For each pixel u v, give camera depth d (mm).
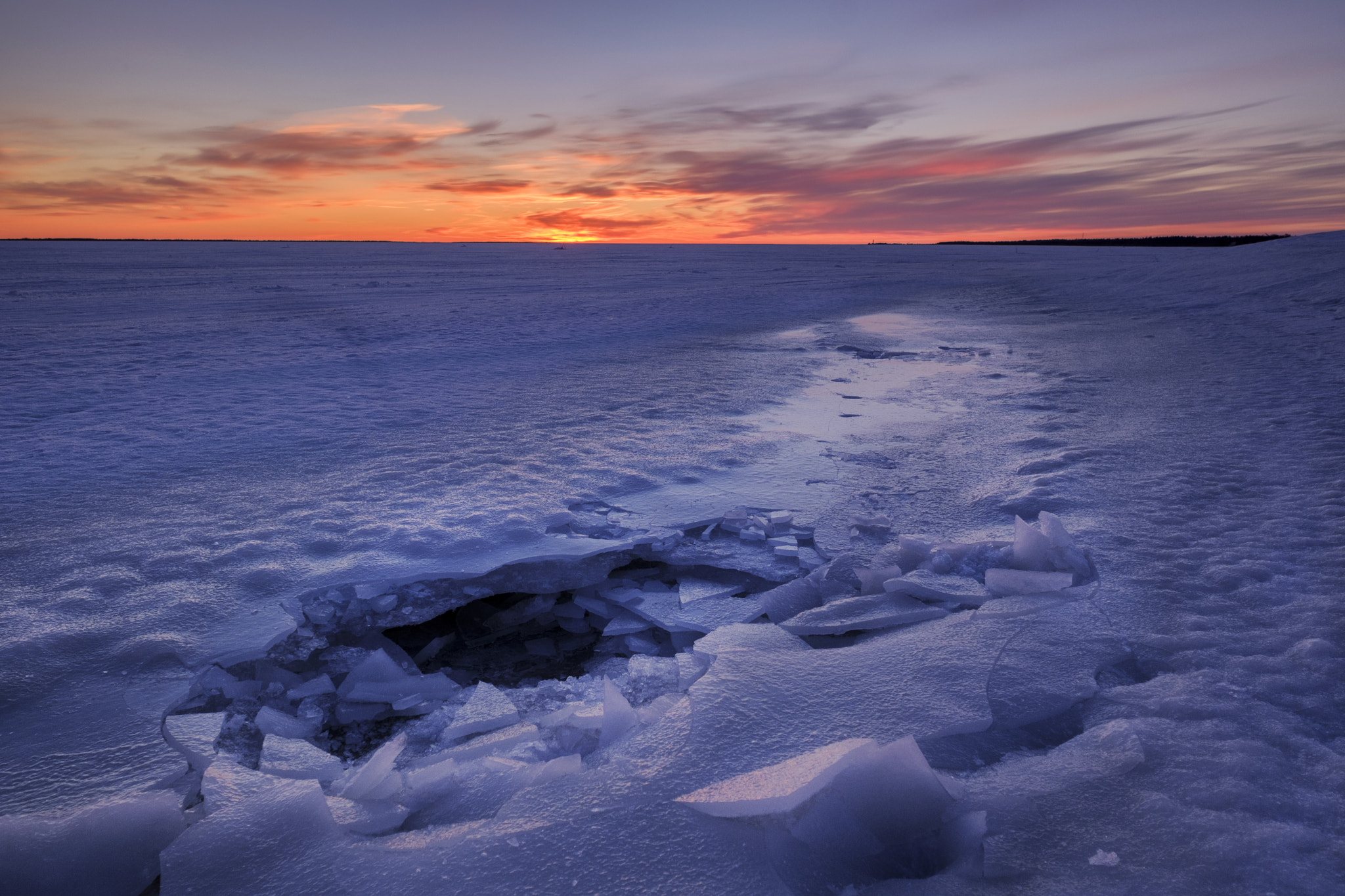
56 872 1830
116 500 4910
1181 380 8781
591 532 4301
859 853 1851
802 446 6328
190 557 3881
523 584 3840
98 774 2240
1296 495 4445
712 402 8305
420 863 1836
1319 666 2537
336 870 1824
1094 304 20719
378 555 3926
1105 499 4578
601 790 2086
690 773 2139
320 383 9828
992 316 18891
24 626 3102
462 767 2393
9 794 2131
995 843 1814
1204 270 25609
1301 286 18297
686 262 61312
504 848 1872
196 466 5766
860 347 13445
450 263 57438
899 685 2580
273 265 51594
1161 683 2533
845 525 4457
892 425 7148
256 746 2568
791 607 3533
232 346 13648
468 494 4980
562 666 3410
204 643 3031
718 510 4688
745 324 17578
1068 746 2236
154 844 1950
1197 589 3258
